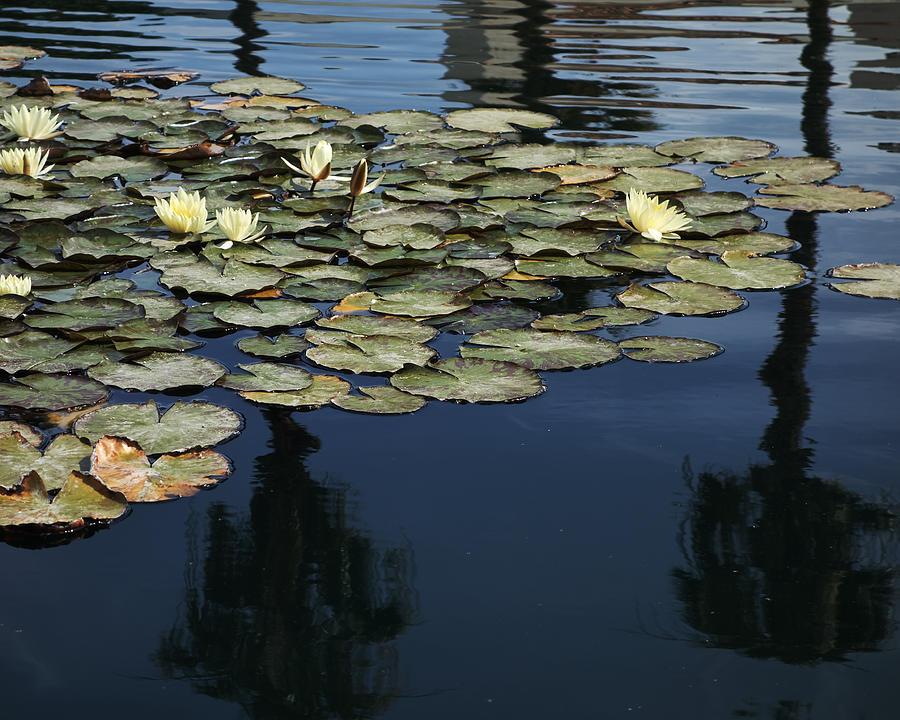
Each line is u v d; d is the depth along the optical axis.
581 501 1.97
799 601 1.67
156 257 3.22
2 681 1.48
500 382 2.47
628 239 3.54
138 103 5.08
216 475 2.05
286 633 1.59
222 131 4.64
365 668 1.51
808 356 2.63
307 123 4.85
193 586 1.71
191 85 5.65
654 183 4.06
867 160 4.44
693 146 4.58
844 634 1.59
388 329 2.76
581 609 1.66
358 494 1.99
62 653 1.54
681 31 7.52
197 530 1.87
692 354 2.63
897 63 6.36
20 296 2.80
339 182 4.09
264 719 1.41
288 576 1.74
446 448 2.17
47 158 4.19
